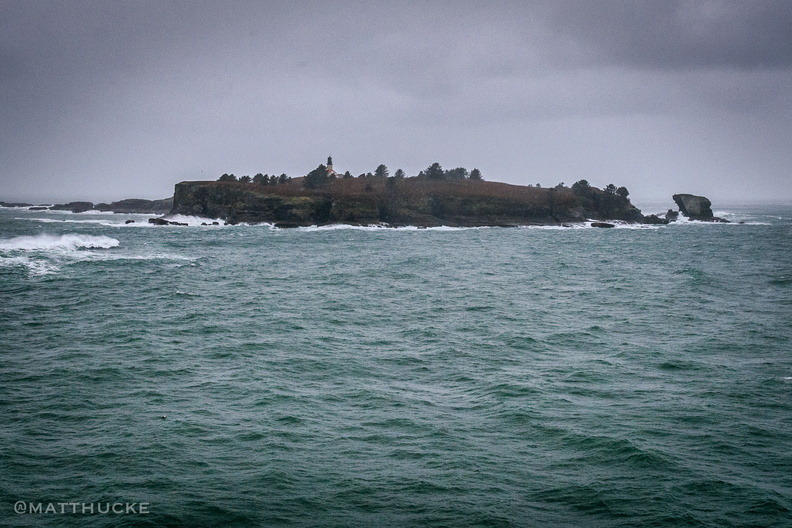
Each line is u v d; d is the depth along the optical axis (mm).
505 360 32562
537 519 17156
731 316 44219
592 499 18188
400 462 20297
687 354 33781
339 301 49812
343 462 20219
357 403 25656
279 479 18969
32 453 20422
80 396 25812
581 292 55531
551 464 20328
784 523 17078
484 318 43562
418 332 38938
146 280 57875
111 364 30328
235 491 18250
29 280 55031
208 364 30828
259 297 50875
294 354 33094
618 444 21656
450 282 61844
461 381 28875
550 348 35156
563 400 26203
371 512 17328
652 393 27219
